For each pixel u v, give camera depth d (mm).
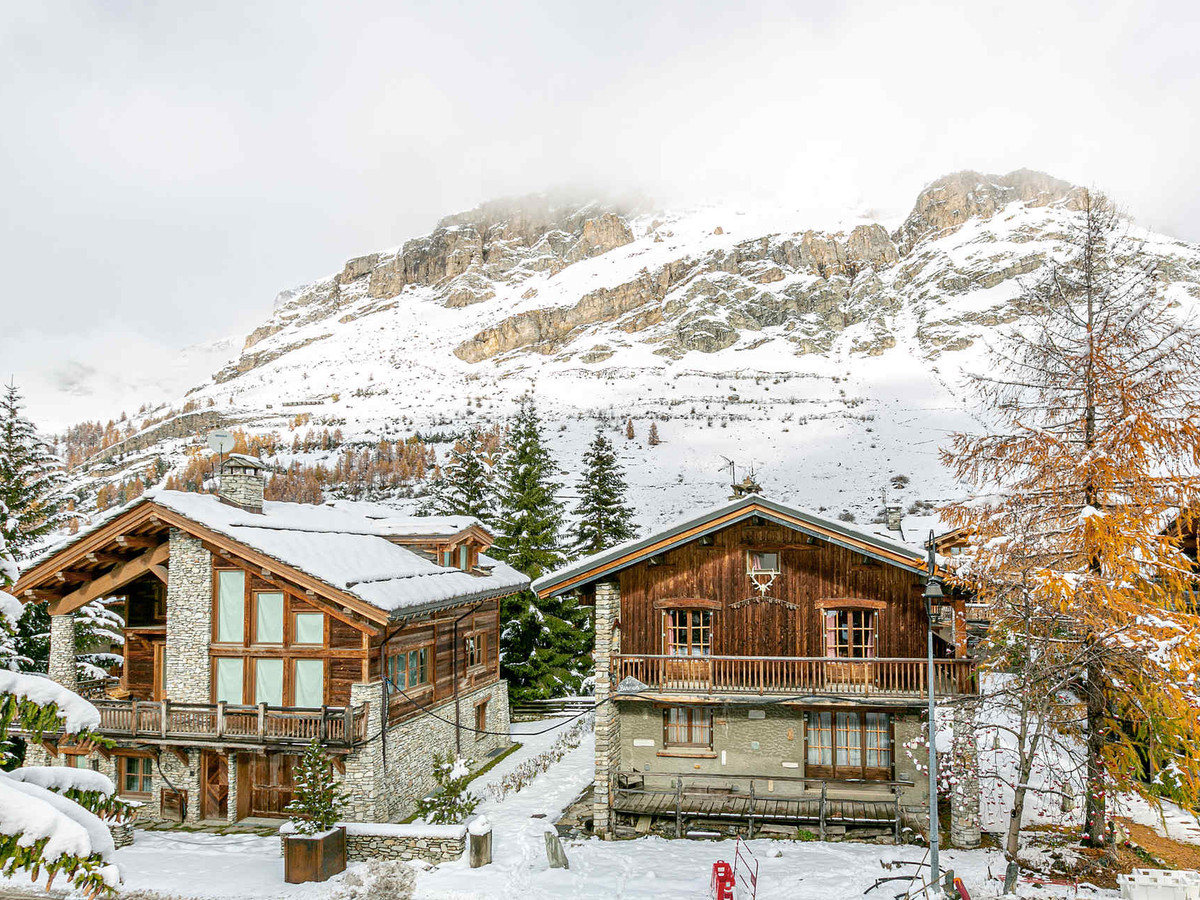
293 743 23000
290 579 23750
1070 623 17203
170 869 20453
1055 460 17984
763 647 23359
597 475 46344
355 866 20562
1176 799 17234
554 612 40812
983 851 20453
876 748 23188
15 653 25719
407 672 26516
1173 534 19547
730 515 23156
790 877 19094
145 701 24203
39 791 6812
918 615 22672
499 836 22672
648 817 23016
